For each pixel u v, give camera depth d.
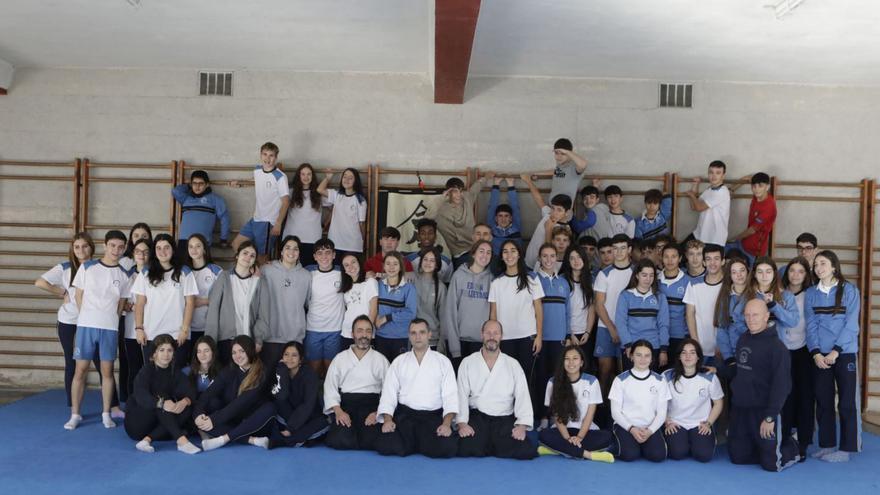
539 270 6.30
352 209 7.41
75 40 6.94
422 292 6.30
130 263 6.18
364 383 5.51
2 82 7.68
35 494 4.16
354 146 7.79
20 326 7.78
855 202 7.76
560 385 5.32
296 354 5.46
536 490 4.42
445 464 4.97
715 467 5.11
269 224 7.25
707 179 7.70
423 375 5.33
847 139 7.78
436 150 7.78
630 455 5.16
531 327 6.05
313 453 5.17
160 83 7.81
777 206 7.75
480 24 6.17
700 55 6.91
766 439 5.05
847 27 5.99
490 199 7.59
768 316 5.50
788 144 7.77
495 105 7.79
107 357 5.89
